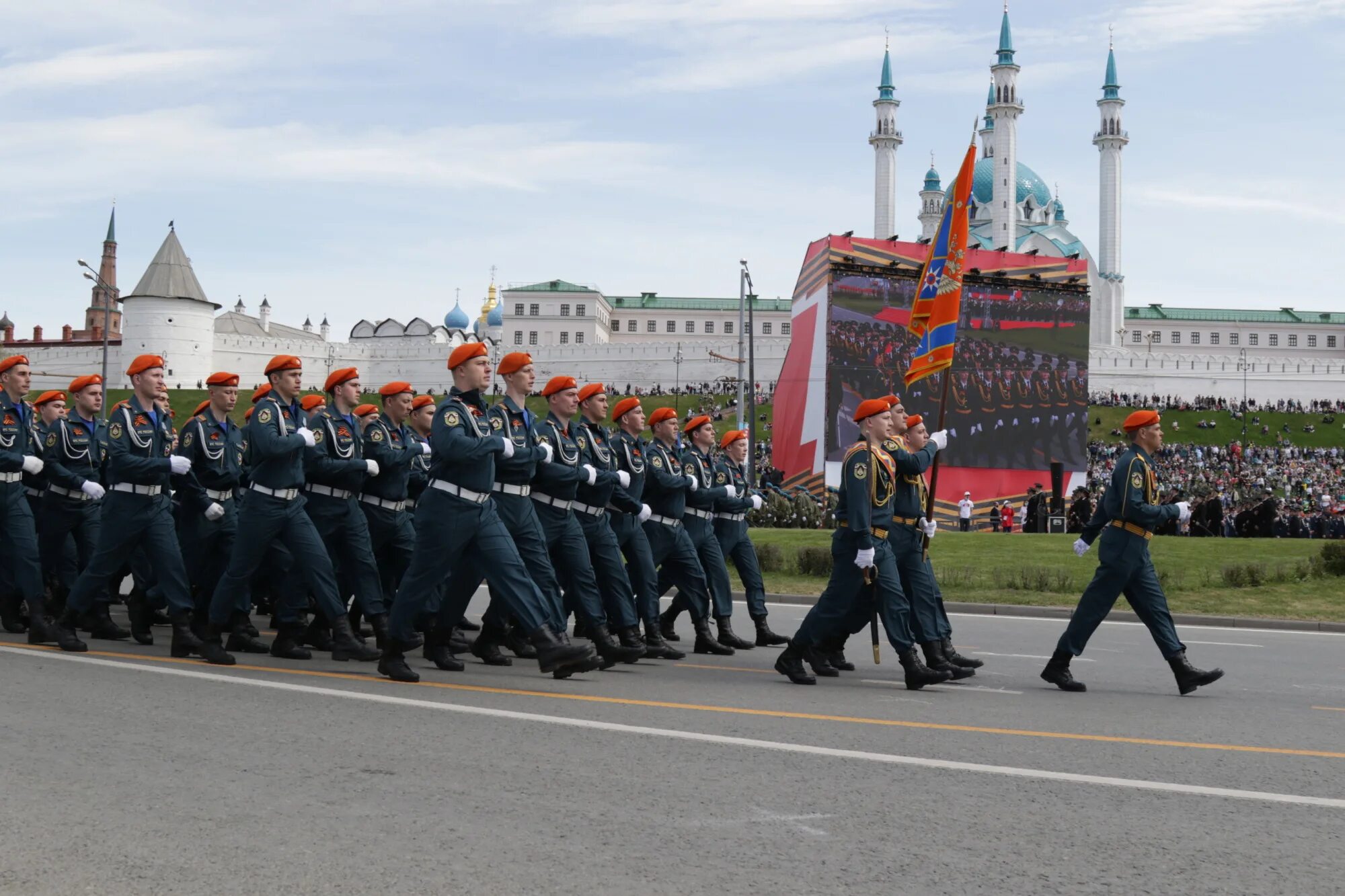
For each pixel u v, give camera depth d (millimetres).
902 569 10359
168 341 93500
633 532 11883
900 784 6258
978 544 26062
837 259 46625
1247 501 39531
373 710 8031
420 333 111500
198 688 8844
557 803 5742
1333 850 5227
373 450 12047
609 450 11477
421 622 11297
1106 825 5559
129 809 5566
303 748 6836
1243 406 94250
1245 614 17531
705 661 11727
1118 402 95438
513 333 117875
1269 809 5891
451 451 9125
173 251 94750
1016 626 15883
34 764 6391
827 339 46656
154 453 10492
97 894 4469
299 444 10188
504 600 9414
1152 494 9984
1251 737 7836
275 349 99438
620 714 8109
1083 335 49156
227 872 4707
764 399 89625
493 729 7461
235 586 10266
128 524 10539
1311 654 13289
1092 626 10000
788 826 5441
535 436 10242
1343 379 98438
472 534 9336
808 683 10078
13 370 11062
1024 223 123938
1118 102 122688
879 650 11656
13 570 11156
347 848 5012
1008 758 6961
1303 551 23719
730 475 13305
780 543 26500
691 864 4887
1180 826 5566
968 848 5164
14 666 9789
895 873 4820
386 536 12312
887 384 47000
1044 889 4664
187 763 6445
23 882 4586
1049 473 48625
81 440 12734
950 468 47844
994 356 48375
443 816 5496
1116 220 122750
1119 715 8641
